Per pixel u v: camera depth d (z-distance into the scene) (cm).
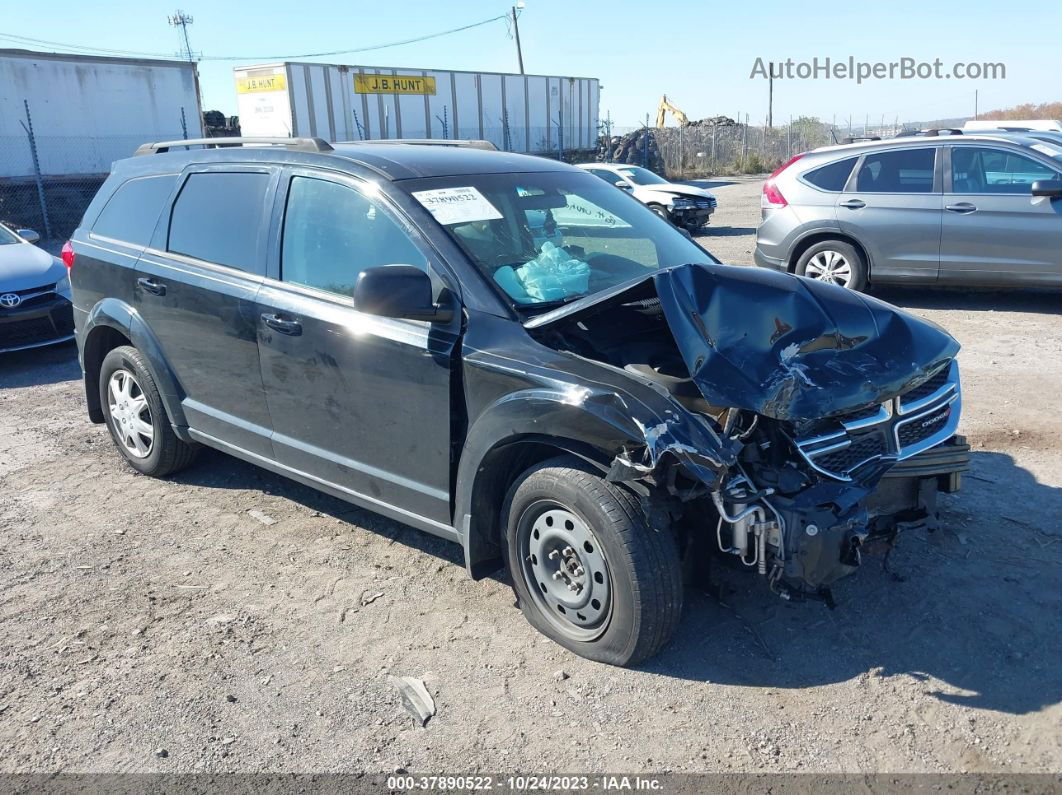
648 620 306
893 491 344
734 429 306
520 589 349
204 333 447
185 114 2394
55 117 2145
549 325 339
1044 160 827
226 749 290
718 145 4300
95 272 516
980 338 780
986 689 307
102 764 284
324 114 2716
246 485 513
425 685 321
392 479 379
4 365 837
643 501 295
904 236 888
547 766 278
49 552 433
